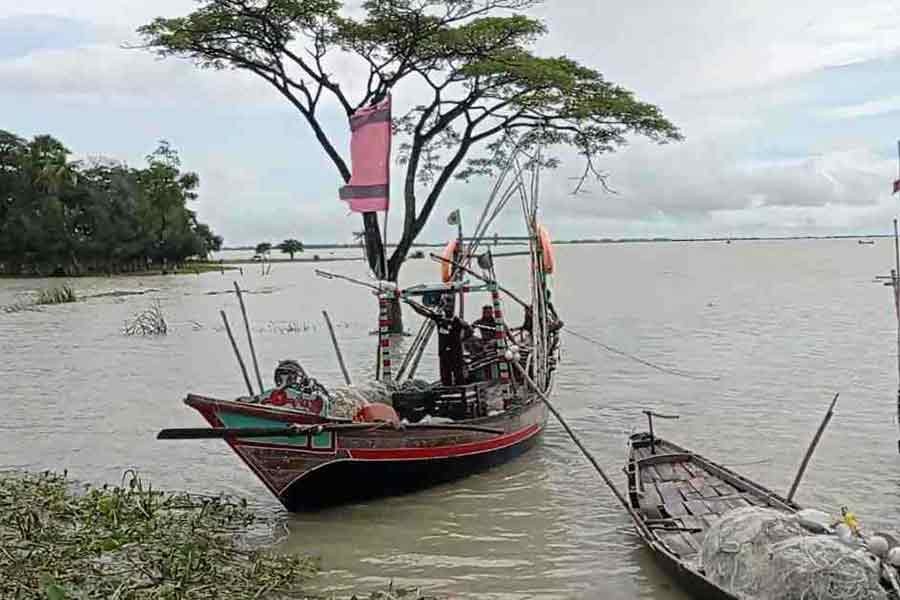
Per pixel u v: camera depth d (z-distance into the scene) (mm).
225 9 29688
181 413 19250
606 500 12656
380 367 15328
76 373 25078
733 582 8352
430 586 9711
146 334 35219
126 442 16453
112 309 49125
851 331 33625
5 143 94125
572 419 18047
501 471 14062
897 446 15312
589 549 10773
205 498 12453
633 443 13141
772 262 130125
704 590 8672
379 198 15469
